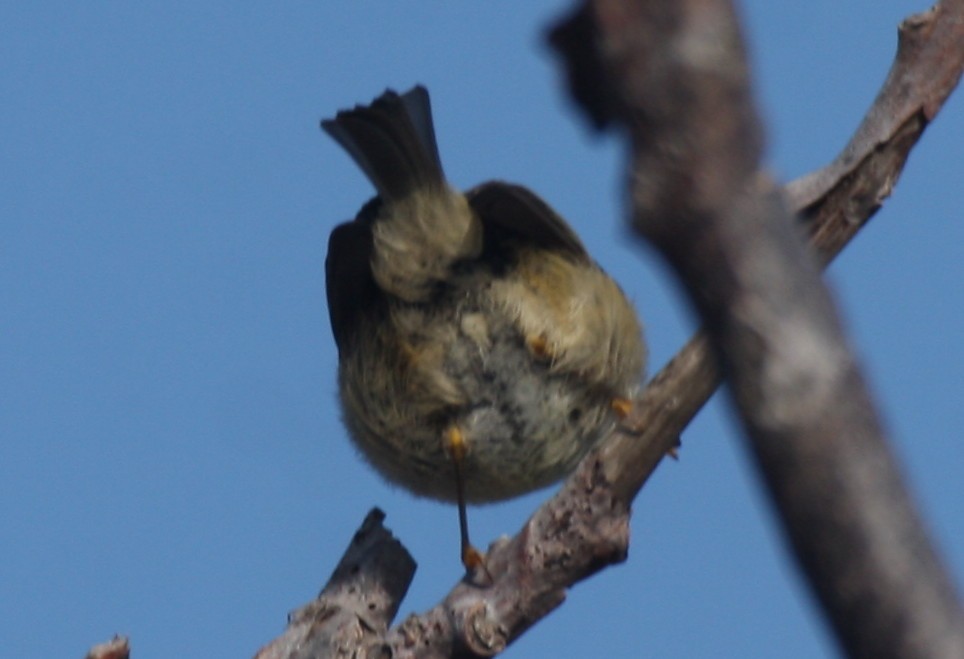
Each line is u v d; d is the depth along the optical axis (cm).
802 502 250
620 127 252
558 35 254
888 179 754
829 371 250
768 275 251
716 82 246
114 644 747
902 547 248
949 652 246
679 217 250
